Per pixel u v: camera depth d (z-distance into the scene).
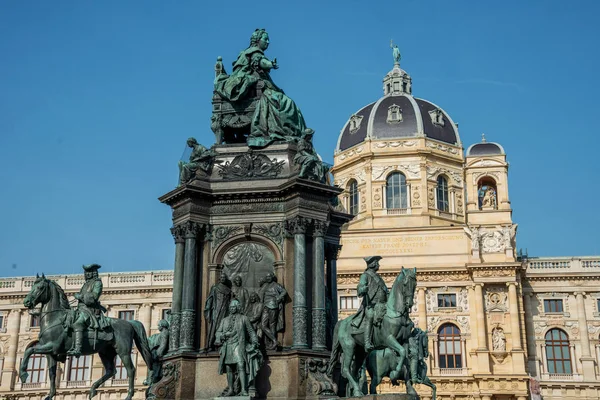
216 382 18.28
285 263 19.17
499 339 66.31
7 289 75.94
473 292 67.69
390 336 17.42
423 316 67.81
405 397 16.41
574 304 69.44
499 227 69.06
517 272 67.75
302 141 19.92
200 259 19.55
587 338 68.19
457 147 80.69
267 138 20.48
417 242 70.31
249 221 19.66
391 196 77.81
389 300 17.84
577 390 66.31
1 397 72.38
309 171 19.42
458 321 67.56
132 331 20.23
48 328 19.12
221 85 21.73
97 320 19.55
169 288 74.06
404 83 89.12
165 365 18.77
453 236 70.00
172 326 19.11
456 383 65.12
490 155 76.75
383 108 82.62
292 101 21.31
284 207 19.64
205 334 18.92
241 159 20.11
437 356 67.12
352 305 68.56
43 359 74.00
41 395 72.38
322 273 19.02
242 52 22.14
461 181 79.75
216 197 19.75
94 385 19.72
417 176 77.50
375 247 70.81
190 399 18.16
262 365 18.19
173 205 20.11
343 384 19.23
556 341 69.06
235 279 19.22
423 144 78.25
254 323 18.58
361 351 18.44
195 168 19.91
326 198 19.59
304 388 17.80
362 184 78.88
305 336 18.38
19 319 75.31
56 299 19.52
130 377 19.83
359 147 80.19
